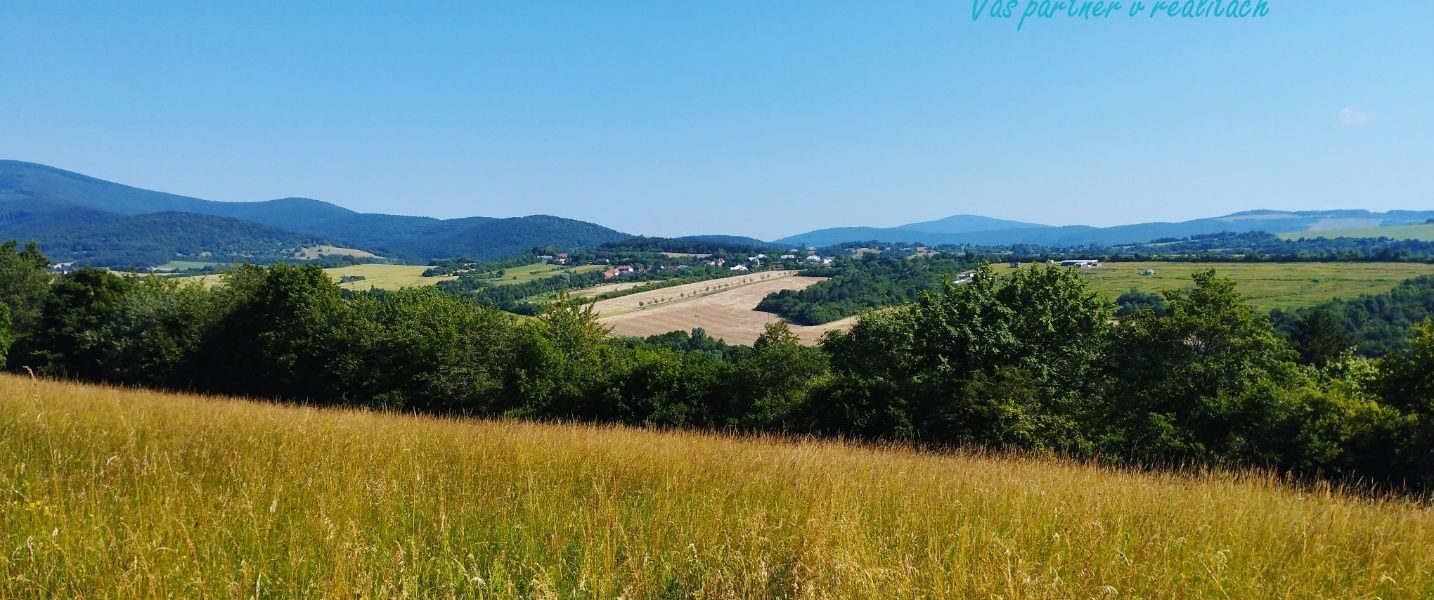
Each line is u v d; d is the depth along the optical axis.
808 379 27.42
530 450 8.09
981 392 21.75
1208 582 4.53
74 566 3.98
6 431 7.58
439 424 11.24
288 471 6.24
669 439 10.73
